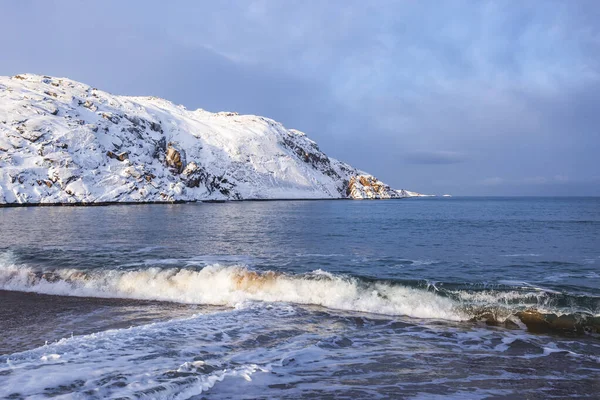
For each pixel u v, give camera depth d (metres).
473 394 6.22
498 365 7.58
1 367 6.71
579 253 23.19
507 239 30.72
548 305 11.05
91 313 11.34
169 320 10.38
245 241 28.50
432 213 75.38
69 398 5.41
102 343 8.20
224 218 54.06
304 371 7.01
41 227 36.75
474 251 23.94
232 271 13.87
